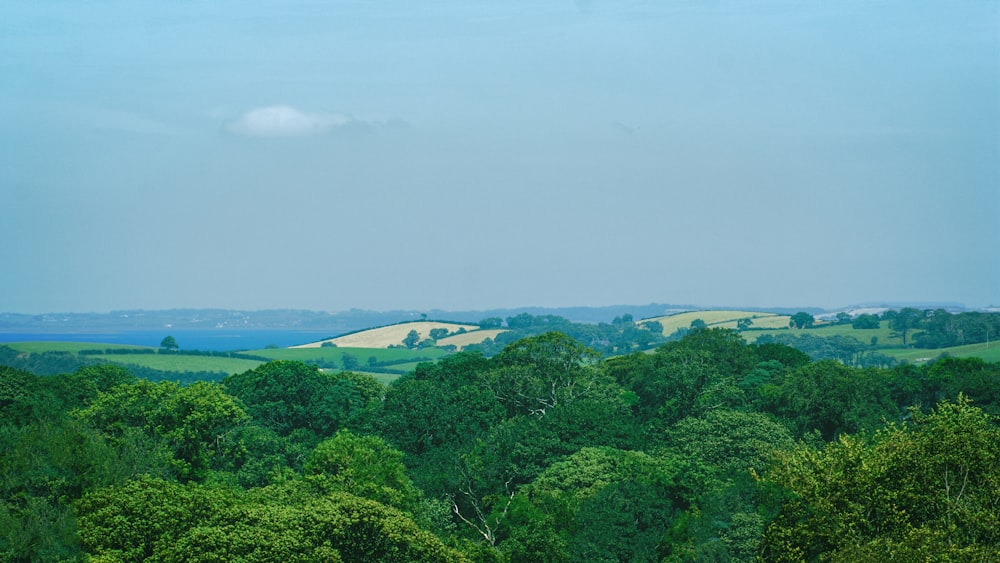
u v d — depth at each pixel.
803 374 106.00
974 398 102.44
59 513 55.78
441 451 100.06
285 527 56.94
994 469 58.47
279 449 104.19
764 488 67.38
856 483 60.44
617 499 74.00
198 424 93.25
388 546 59.16
